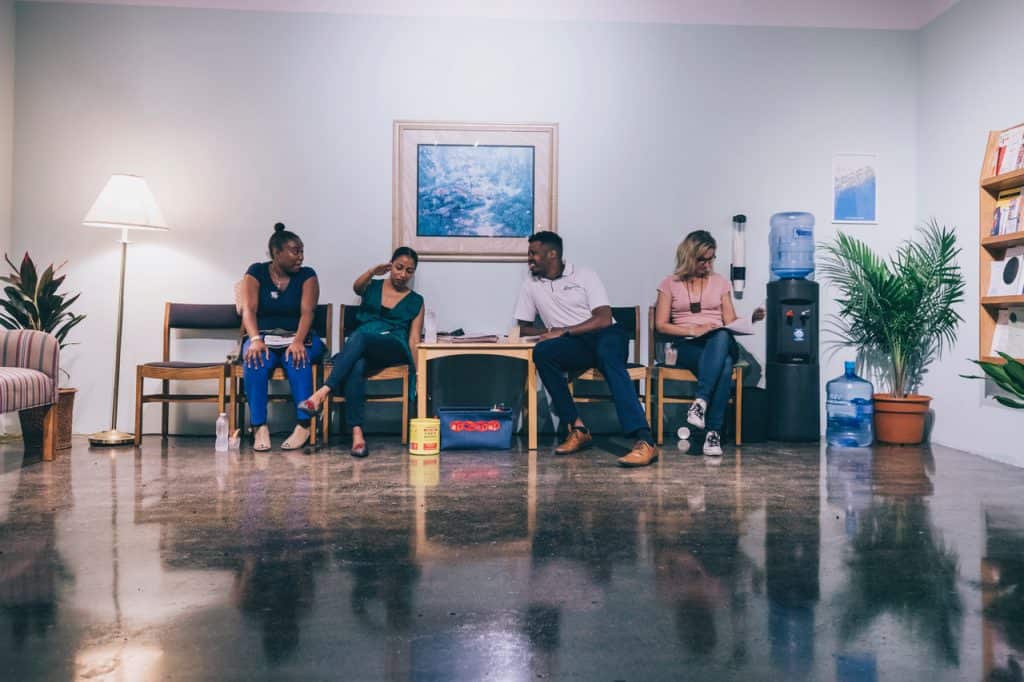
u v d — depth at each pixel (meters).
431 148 4.54
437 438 3.76
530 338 4.07
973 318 4.06
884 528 2.36
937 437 4.36
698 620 1.61
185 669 1.36
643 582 1.84
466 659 1.41
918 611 1.66
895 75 4.65
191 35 4.48
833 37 4.64
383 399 3.99
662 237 4.60
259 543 2.16
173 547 2.11
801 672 1.36
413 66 4.54
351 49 4.52
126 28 4.47
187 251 4.49
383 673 1.35
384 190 4.54
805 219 4.59
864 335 4.60
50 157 4.46
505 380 4.54
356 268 4.53
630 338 4.43
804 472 3.33
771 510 2.60
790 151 4.63
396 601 1.70
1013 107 3.78
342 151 4.53
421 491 2.89
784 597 1.74
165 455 3.72
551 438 4.43
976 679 1.34
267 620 1.59
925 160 4.56
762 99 4.62
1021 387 2.94
